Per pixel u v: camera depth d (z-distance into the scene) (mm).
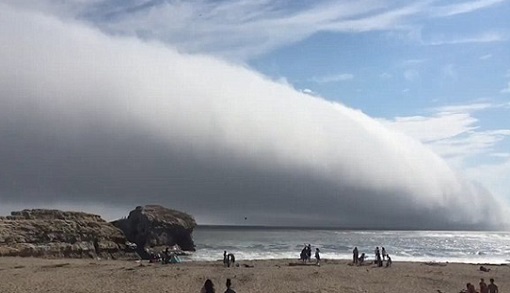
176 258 61750
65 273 42938
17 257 61500
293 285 37656
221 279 40031
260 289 35750
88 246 71125
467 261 76125
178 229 88062
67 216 77000
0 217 72938
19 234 66875
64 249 68125
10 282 37219
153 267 49438
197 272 44000
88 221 76062
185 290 34875
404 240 167000
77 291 33812
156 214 88125
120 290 34531
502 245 139875
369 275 44125
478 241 170500
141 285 36719
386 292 35500
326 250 102875
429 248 117000
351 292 34938
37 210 77188
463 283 40656
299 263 57250
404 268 51188
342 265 55031
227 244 125062
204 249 100938
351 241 152500
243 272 44281
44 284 36469
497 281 42531
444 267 53375
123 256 74812
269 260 63562
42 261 56625
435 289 37469
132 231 88188
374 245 127375
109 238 75312
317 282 39344
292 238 170250
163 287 35969
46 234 69125
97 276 41062
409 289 37125
